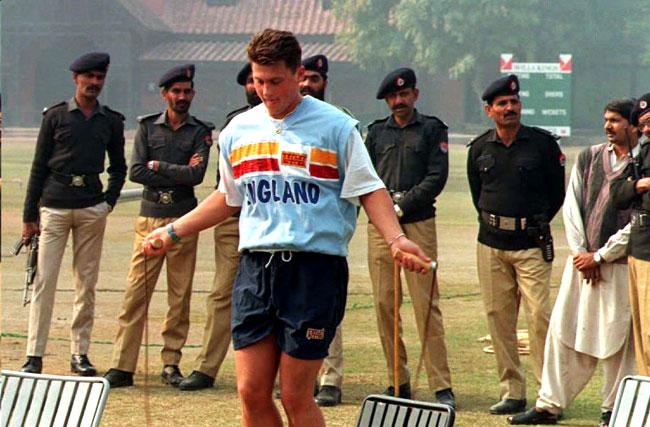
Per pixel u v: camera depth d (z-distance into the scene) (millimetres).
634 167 11938
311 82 13688
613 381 12625
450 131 103062
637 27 92438
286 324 8453
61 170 14750
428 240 13688
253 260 8578
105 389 8164
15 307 19844
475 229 34844
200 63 107812
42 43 107062
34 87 107812
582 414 13281
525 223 13242
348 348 16953
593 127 95562
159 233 8984
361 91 105875
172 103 14648
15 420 8305
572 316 12742
